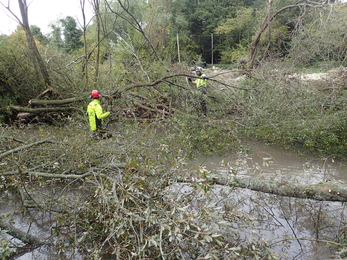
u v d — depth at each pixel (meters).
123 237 2.76
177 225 2.52
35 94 9.06
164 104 8.35
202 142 6.46
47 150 4.85
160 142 5.25
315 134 6.20
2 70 8.51
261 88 7.67
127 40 10.88
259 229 3.31
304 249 2.97
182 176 3.26
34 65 8.67
